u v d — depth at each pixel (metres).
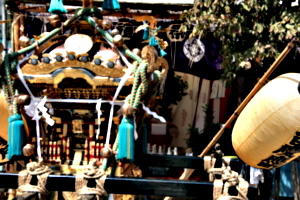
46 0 4.82
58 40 2.54
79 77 2.25
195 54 5.88
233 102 6.53
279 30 4.04
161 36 5.66
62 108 2.56
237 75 4.54
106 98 2.49
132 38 5.46
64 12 2.36
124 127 2.09
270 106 2.33
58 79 2.26
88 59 2.25
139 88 2.17
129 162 2.10
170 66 5.91
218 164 2.71
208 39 5.84
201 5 4.46
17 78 2.28
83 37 2.29
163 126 6.91
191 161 2.75
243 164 3.97
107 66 2.25
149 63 2.19
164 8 4.96
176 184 1.95
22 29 5.04
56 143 2.59
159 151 5.91
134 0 4.75
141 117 2.40
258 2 4.23
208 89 6.96
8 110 2.39
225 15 4.39
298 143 2.31
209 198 1.93
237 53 4.36
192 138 5.83
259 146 2.45
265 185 3.42
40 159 2.30
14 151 2.13
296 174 4.21
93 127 2.58
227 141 5.47
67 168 2.48
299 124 2.23
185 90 7.14
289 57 4.38
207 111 6.50
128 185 1.94
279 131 2.30
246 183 1.92
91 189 1.86
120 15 5.02
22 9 4.95
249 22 4.37
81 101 2.37
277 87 2.37
